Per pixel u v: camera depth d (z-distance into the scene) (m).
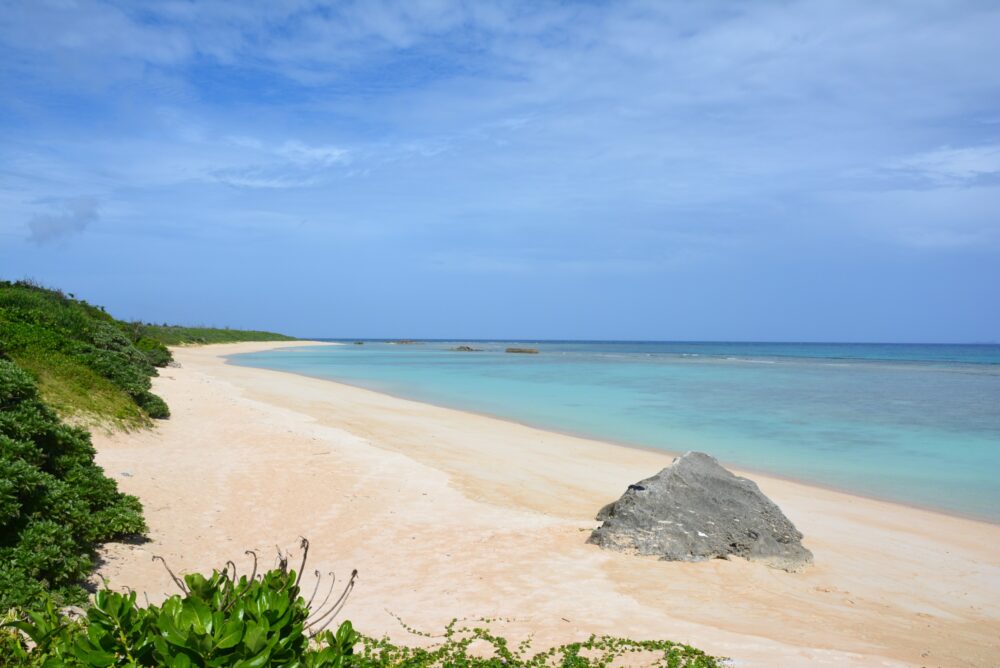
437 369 54.97
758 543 10.42
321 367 55.00
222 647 3.15
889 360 88.06
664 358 85.94
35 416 9.20
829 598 9.03
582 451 19.08
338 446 17.36
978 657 7.16
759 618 8.05
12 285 31.11
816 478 16.50
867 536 11.93
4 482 7.18
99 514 9.40
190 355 63.44
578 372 53.22
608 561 9.94
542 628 7.37
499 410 28.09
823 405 30.88
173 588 8.19
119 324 40.12
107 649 3.32
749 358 90.19
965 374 54.47
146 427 16.97
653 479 11.45
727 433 22.89
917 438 22.08
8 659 3.81
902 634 7.80
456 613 7.83
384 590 8.59
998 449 20.22
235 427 18.92
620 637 7.09
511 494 14.01
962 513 13.56
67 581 7.34
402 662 6.16
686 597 8.66
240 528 10.83
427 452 17.73
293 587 3.93
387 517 11.82
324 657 3.54
